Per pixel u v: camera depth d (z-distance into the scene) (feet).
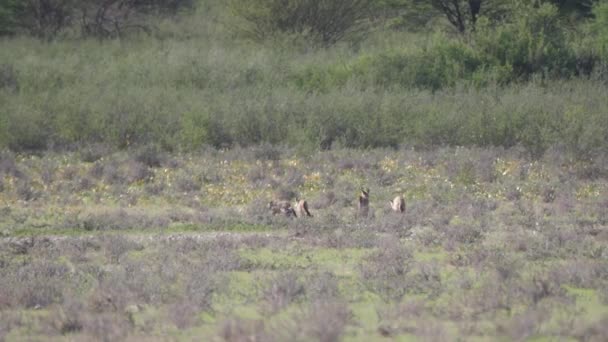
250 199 196.54
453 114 281.33
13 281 116.16
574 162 246.27
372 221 166.71
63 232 163.22
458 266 130.31
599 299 109.81
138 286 111.04
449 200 193.98
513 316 100.12
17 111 276.82
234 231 163.84
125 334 94.68
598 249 139.13
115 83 327.88
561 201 190.90
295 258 137.28
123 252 140.26
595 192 206.90
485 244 146.41
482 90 316.40
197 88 335.06
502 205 190.08
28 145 270.67
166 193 203.92
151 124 278.46
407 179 223.30
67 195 199.93
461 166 230.89
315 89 325.21
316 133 275.80
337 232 155.53
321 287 111.04
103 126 276.00
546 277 118.01
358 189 209.26
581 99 293.23
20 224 169.17
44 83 333.21
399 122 284.00
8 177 220.43
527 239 146.72
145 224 166.91
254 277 121.39
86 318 99.04
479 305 104.22
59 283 115.75
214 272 122.62
